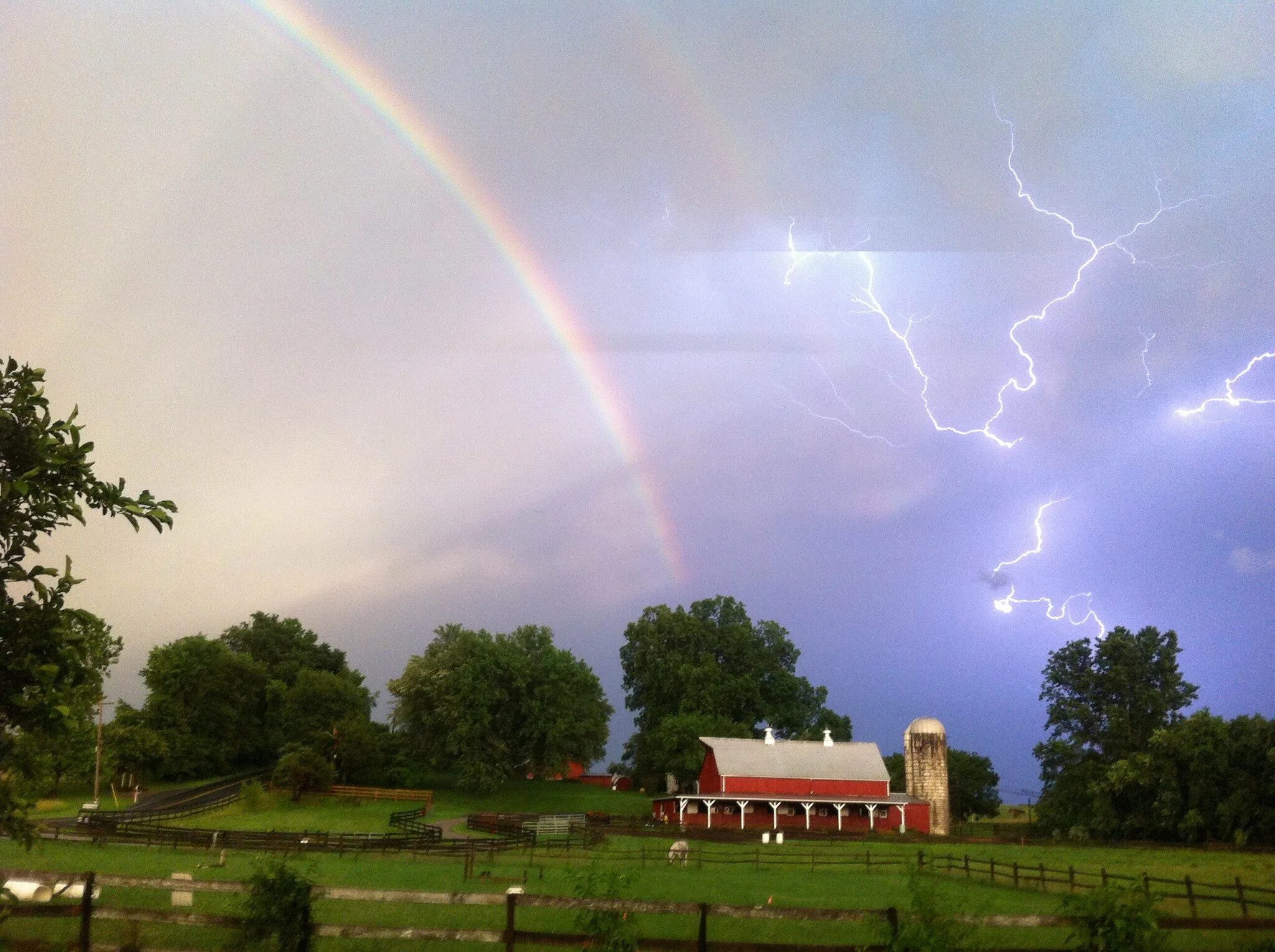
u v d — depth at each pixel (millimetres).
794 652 110688
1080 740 71562
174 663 96250
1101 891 12523
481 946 15172
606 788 104875
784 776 75812
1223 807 57406
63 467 9594
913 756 80125
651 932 19172
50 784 10781
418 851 39438
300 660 124500
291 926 12961
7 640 9422
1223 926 13562
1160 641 74875
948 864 36094
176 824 58594
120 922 15352
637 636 109438
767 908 12898
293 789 77750
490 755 88250
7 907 12430
